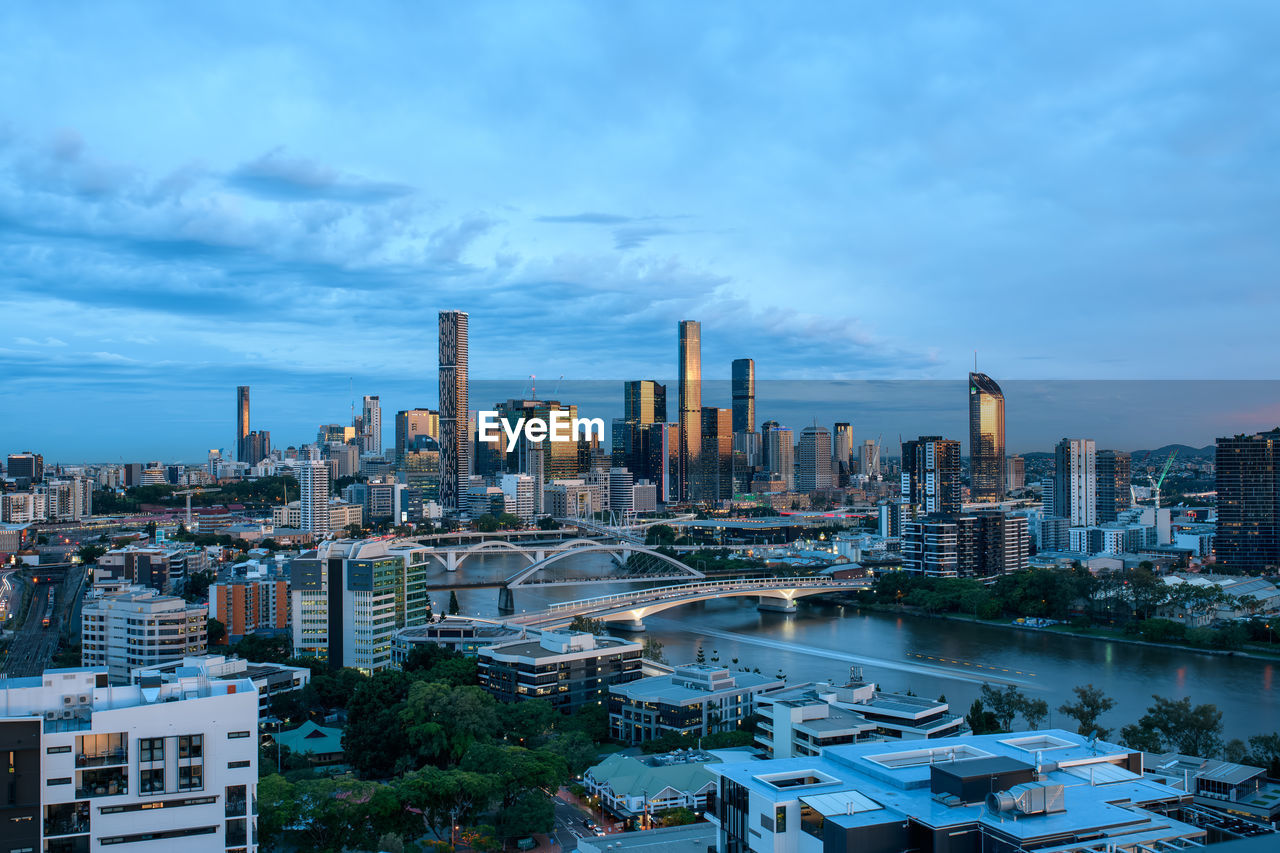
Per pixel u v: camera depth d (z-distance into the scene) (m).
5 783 197.12
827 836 179.00
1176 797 192.12
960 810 182.75
